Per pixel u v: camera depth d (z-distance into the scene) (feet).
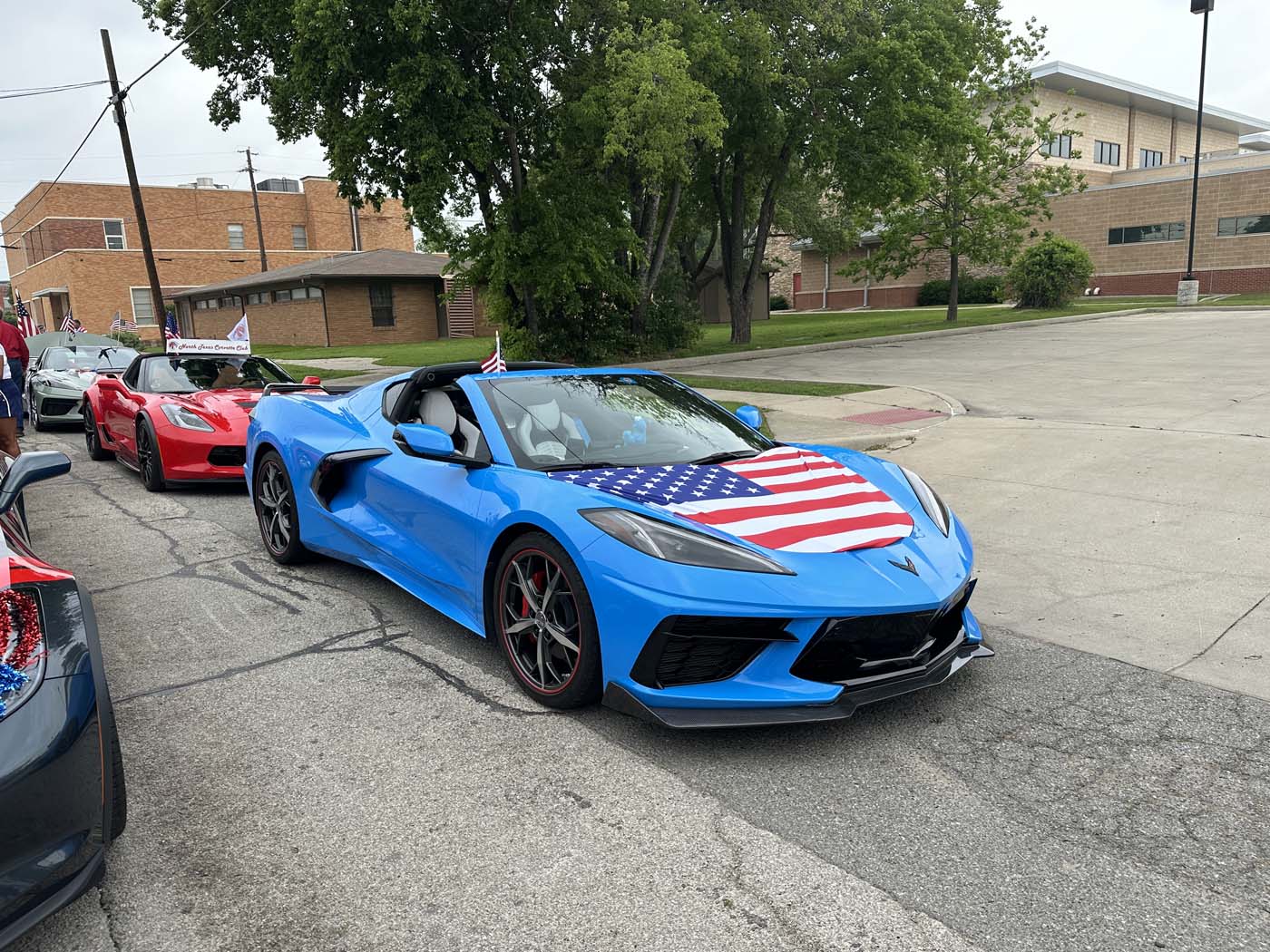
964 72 71.41
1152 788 8.87
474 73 52.65
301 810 8.75
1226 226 115.44
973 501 20.84
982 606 14.48
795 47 64.18
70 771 6.56
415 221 52.26
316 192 171.12
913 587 9.79
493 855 7.95
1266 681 11.28
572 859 7.86
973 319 89.25
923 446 27.45
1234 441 24.72
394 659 12.60
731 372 54.39
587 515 10.19
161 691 11.66
